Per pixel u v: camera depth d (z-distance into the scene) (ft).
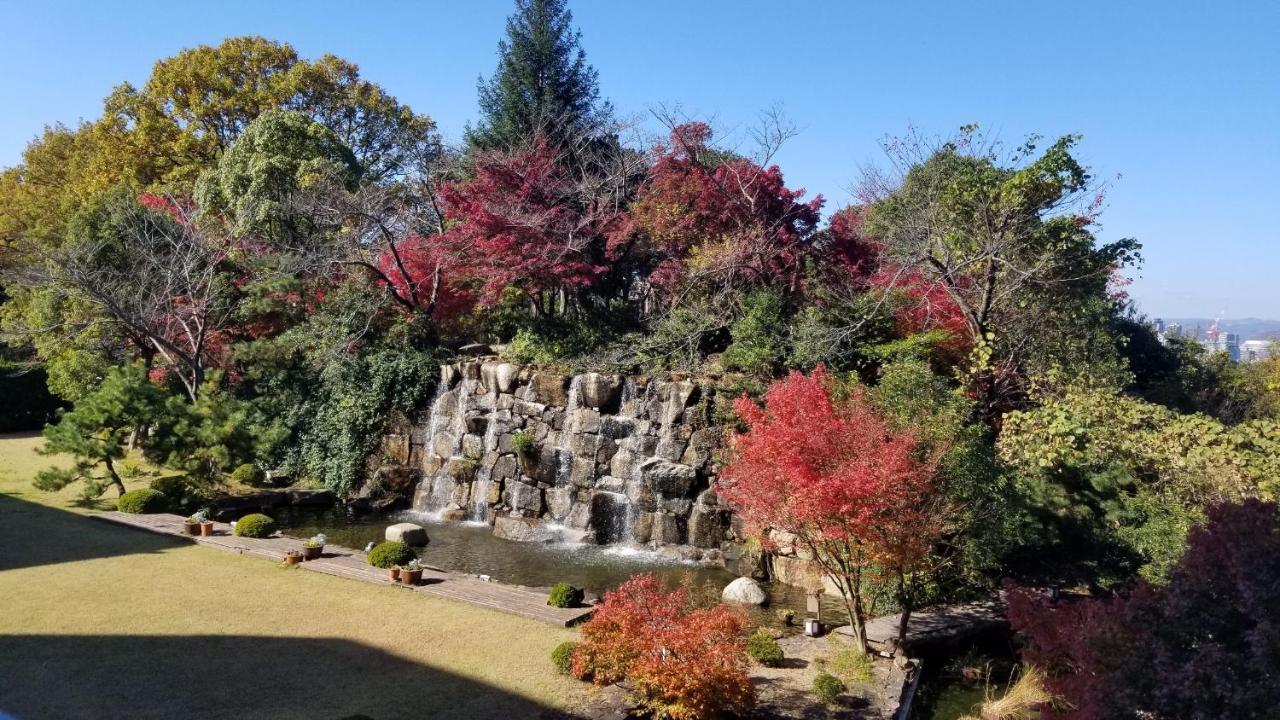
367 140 124.88
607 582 49.73
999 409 56.90
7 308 93.45
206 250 76.54
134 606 37.68
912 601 35.88
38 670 30.32
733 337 63.46
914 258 57.57
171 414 58.95
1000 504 38.50
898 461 31.99
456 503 66.80
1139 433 45.88
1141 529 41.39
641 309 84.12
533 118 93.20
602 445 60.85
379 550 45.85
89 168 113.29
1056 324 63.62
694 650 28.07
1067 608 26.58
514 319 80.89
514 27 99.50
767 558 51.37
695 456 56.70
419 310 76.89
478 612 38.83
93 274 70.90
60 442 53.78
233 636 34.60
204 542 49.16
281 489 68.49
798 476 33.30
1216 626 18.38
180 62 112.57
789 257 66.95
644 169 83.82
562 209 79.71
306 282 80.53
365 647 33.88
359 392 72.38
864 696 32.14
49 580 40.96
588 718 28.12
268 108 114.62
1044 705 23.97
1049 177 53.47
